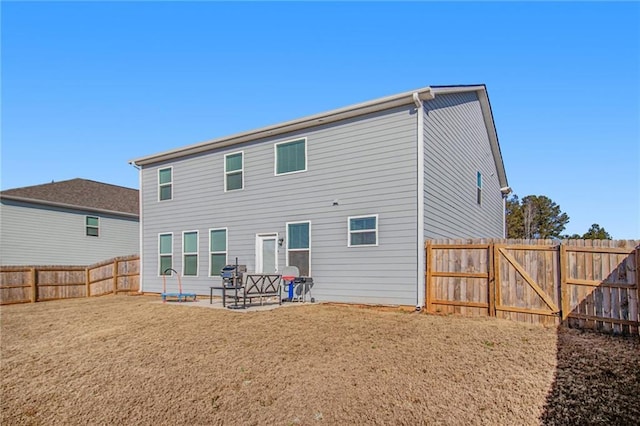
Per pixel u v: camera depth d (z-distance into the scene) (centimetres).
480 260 881
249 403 487
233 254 1343
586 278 751
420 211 980
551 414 421
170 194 1551
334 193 1130
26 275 1534
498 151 1767
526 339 668
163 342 737
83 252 2189
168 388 541
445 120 1170
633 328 694
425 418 430
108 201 2405
